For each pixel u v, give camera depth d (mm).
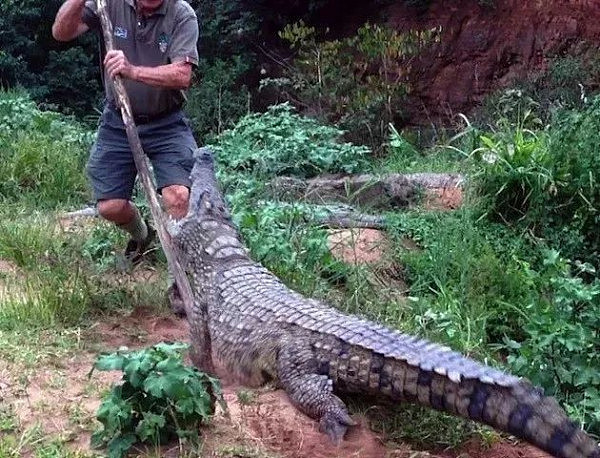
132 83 3908
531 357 3592
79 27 4016
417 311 4105
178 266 3652
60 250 4457
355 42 11344
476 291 4504
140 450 2584
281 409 2965
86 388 2961
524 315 4160
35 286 3859
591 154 5324
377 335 3031
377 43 10852
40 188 5832
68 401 2875
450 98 11320
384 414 3023
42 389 2953
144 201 5027
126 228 4234
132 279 4184
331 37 12625
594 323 3762
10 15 11312
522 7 11398
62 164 6047
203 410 2619
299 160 6402
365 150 6656
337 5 12648
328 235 4711
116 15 3910
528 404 2584
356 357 2955
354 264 4555
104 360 2572
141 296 3947
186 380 2572
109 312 3787
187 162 4027
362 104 10172
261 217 4625
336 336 3021
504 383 2629
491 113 9922
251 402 2980
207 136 9984
